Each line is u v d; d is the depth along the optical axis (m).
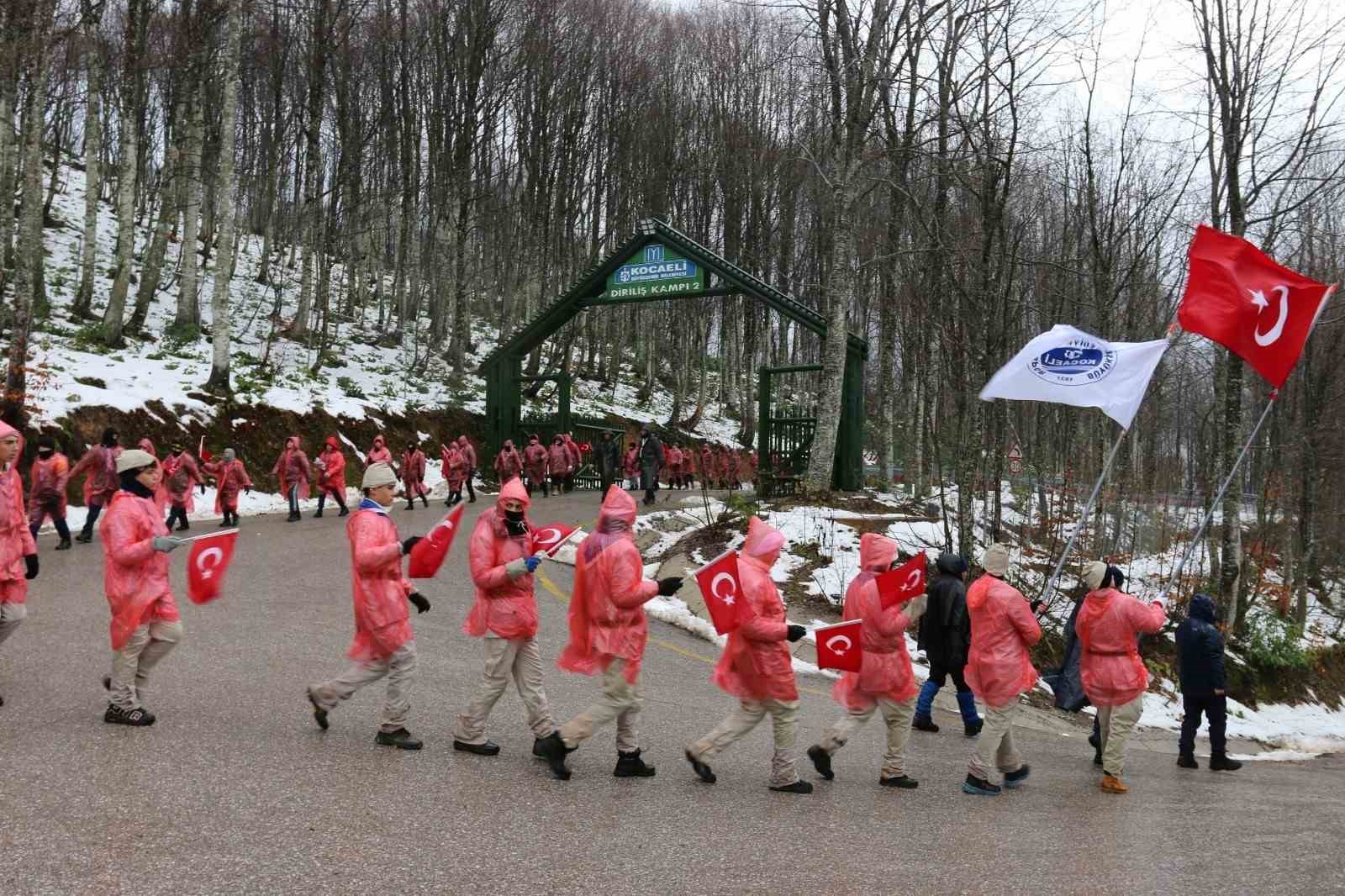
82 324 24.66
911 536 16.52
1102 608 6.92
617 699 5.61
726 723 5.86
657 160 41.78
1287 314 9.20
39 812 4.34
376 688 7.48
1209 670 8.48
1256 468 23.23
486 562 5.76
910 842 4.93
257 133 41.00
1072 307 22.56
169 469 16.14
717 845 4.64
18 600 6.49
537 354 38.12
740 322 47.16
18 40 17.22
